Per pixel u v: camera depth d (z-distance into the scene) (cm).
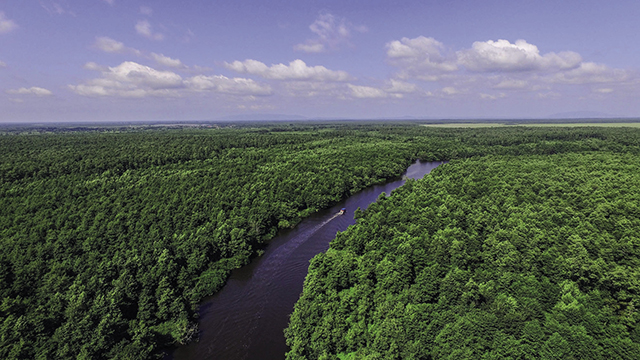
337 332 5934
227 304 7788
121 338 6088
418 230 9056
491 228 9044
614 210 9356
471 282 6406
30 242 8675
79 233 9325
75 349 5584
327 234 11594
